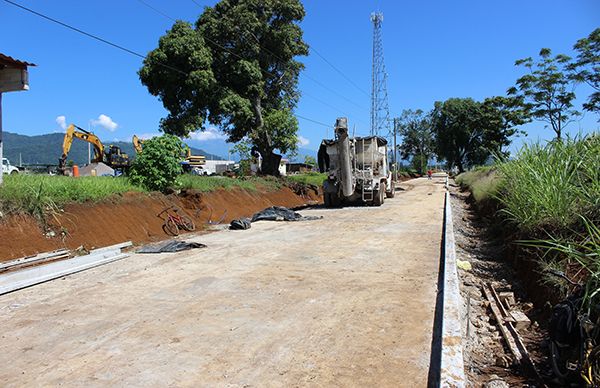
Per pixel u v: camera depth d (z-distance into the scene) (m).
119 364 4.38
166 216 13.86
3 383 4.05
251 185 22.81
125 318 5.70
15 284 7.11
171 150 15.73
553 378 4.09
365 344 4.75
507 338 5.07
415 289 6.68
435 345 4.68
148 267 8.60
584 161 7.06
